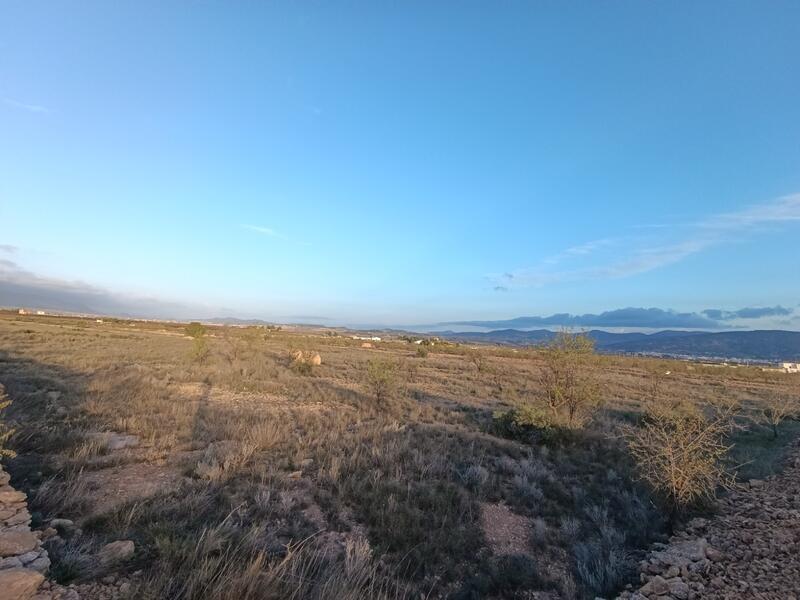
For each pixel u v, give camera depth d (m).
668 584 5.86
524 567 6.43
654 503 8.97
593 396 15.65
